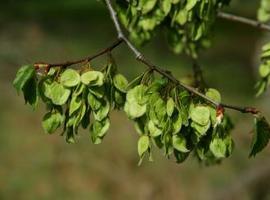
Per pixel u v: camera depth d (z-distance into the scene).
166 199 12.96
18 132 14.11
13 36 16.23
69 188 13.08
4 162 13.37
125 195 13.12
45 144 13.80
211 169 12.84
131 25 4.82
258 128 3.68
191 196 12.64
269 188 11.76
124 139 14.12
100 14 20.81
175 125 3.59
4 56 15.66
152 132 3.62
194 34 4.70
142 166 13.45
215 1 4.70
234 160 12.77
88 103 3.67
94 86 3.63
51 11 19.25
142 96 3.64
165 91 3.63
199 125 3.57
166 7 4.51
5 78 15.45
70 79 3.61
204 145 3.75
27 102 3.61
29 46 16.25
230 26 22.70
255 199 11.76
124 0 4.62
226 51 20.45
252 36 22.03
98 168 13.45
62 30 18.41
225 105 3.63
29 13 17.28
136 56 3.78
